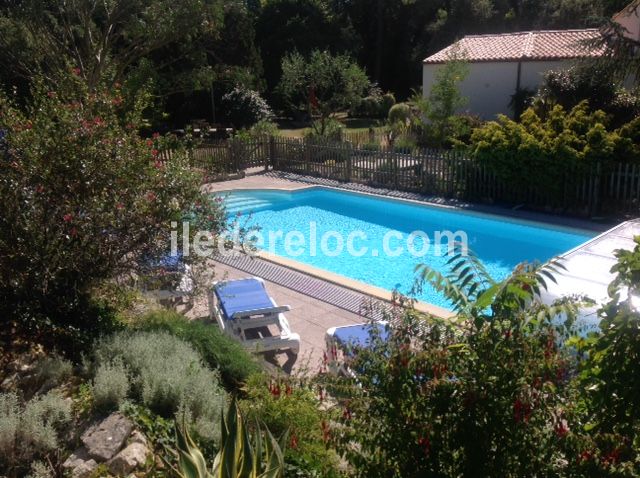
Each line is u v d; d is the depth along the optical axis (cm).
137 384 554
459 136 2197
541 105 2084
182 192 730
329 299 1041
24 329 657
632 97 2020
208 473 393
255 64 3750
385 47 5234
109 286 765
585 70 2044
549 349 329
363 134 2770
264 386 562
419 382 340
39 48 2188
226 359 653
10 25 2191
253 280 979
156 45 2327
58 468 457
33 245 656
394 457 343
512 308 342
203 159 2164
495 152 1659
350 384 378
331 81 3070
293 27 4650
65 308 684
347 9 5325
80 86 827
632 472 308
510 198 1702
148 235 687
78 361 626
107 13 2223
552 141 1569
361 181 2066
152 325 697
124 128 807
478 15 4766
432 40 4878
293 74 3127
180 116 3641
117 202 665
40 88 803
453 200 1794
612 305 332
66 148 661
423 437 326
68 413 507
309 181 2144
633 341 317
